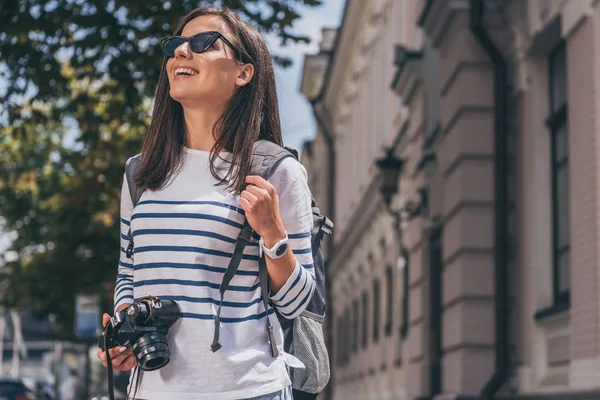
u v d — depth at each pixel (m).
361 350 23.75
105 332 2.81
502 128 11.59
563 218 10.49
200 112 2.94
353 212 25.92
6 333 69.25
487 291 11.70
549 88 10.96
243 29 3.02
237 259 2.81
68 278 21.94
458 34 11.95
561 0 9.74
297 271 2.87
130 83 11.46
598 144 8.84
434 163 13.84
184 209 2.82
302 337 3.38
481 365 11.59
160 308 2.73
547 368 10.50
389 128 20.02
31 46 11.23
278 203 2.86
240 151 2.89
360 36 24.31
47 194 21.08
